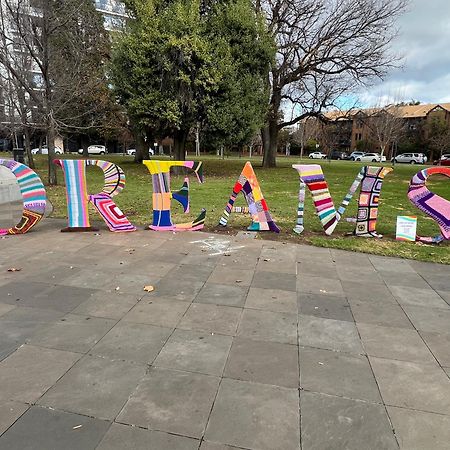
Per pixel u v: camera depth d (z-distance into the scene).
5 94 15.64
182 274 5.03
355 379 2.90
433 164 45.50
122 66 16.80
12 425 2.36
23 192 6.83
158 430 2.35
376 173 6.83
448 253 6.22
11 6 13.82
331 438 2.32
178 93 16.19
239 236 6.99
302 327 3.69
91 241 6.53
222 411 2.52
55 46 15.11
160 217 7.30
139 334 3.48
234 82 16.78
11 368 2.93
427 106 57.38
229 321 3.77
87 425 2.38
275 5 21.53
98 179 15.62
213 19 17.08
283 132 62.12
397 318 3.94
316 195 7.04
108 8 26.28
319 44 21.19
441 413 2.56
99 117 22.75
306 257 5.89
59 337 3.40
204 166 24.73
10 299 4.17
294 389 2.77
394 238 7.09
